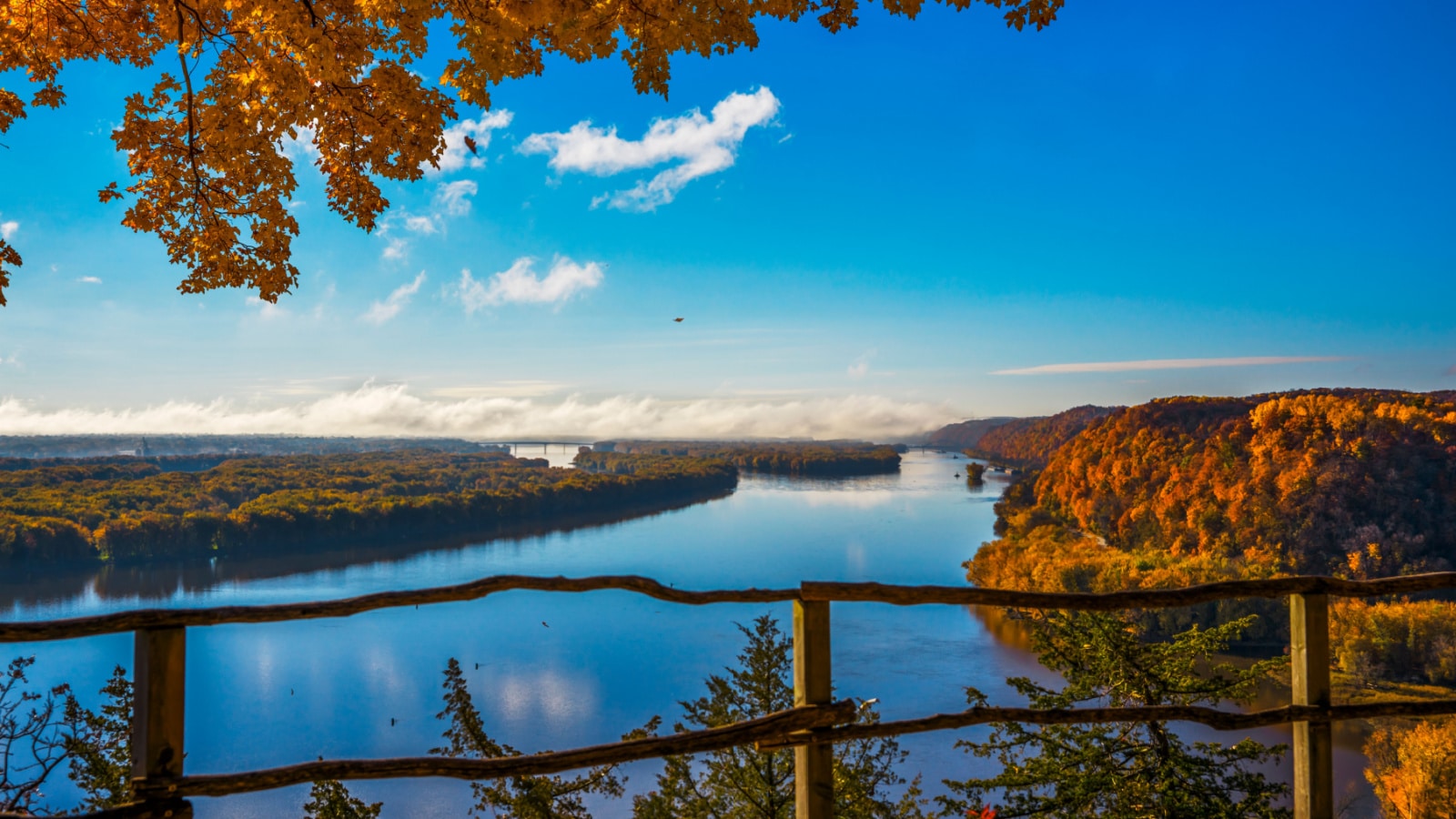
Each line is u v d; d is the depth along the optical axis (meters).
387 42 4.64
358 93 4.79
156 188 5.14
